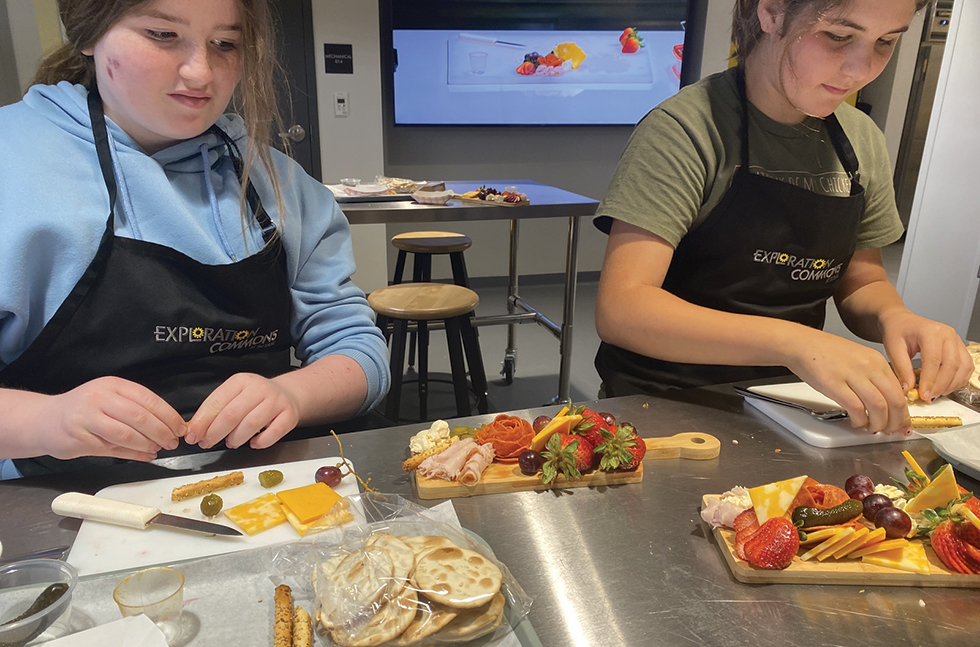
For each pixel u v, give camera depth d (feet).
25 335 2.61
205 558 1.75
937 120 7.43
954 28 7.09
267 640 1.52
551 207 7.58
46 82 2.88
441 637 1.51
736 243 3.37
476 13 12.34
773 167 3.37
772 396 2.94
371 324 3.42
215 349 2.87
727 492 2.11
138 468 2.33
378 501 2.07
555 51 12.87
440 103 12.84
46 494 2.15
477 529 1.99
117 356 2.64
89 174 2.64
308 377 2.84
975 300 7.14
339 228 3.59
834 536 1.80
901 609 1.68
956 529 1.85
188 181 2.95
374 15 11.09
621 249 3.28
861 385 2.44
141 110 2.45
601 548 1.91
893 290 3.67
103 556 1.82
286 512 2.01
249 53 2.66
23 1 8.18
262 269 2.92
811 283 3.55
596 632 1.58
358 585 1.57
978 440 2.49
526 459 2.21
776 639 1.57
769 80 3.16
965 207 7.16
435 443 2.39
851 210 3.37
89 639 1.40
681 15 13.07
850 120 3.68
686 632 1.59
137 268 2.60
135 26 2.24
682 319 2.93
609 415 2.53
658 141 3.30
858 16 2.46
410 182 9.05
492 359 10.18
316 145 11.53
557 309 12.73
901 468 2.43
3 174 2.49
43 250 2.51
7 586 1.61
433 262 14.14
